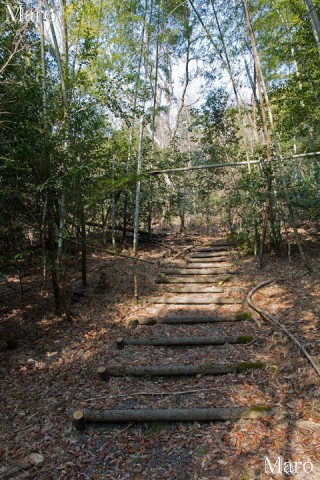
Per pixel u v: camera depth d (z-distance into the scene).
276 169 7.00
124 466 2.46
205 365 3.58
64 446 2.70
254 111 8.16
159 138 15.04
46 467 2.50
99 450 2.64
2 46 3.69
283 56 7.85
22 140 3.61
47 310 5.30
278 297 5.45
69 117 4.70
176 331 4.66
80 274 6.97
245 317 4.84
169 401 3.14
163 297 5.80
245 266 7.39
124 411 2.92
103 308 5.45
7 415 3.08
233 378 3.41
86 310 5.34
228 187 10.23
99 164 4.98
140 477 2.35
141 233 11.20
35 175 4.12
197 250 9.30
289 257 7.00
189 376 3.57
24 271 6.69
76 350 4.21
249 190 7.35
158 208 11.59
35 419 3.02
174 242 10.84
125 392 3.35
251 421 2.74
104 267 7.49
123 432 2.82
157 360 3.90
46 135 4.20
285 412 2.78
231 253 8.62
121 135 8.05
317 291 5.31
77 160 4.69
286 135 8.76
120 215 10.24
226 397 3.10
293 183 7.21
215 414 2.81
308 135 8.23
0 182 3.76
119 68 6.39
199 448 2.55
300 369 3.30
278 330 4.30
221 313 5.14
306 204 7.09
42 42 4.61
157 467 2.43
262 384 3.24
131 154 8.77
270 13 7.86
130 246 10.14
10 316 5.14
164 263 8.08
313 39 6.88
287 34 7.88
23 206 4.24
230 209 10.10
